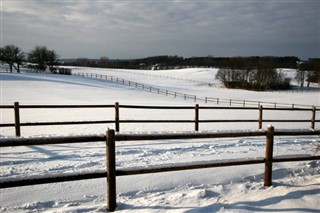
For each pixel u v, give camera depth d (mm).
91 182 4617
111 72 97062
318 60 103750
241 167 5305
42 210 3744
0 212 3652
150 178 4738
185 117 14672
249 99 44062
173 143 7508
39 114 15031
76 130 9383
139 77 83188
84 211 3576
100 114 15164
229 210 3447
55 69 85375
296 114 19484
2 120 12414
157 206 3639
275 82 82750
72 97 30406
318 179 4715
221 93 55125
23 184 3053
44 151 6465
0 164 5500
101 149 6695
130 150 6609
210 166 3961
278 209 3475
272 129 4281
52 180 3189
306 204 3607
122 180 4637
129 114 15531
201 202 3746
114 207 3564
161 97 37969
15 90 34562
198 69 121812
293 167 5438
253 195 3980
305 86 96938
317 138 8773
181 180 4723
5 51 77938
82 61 163500
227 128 10703
